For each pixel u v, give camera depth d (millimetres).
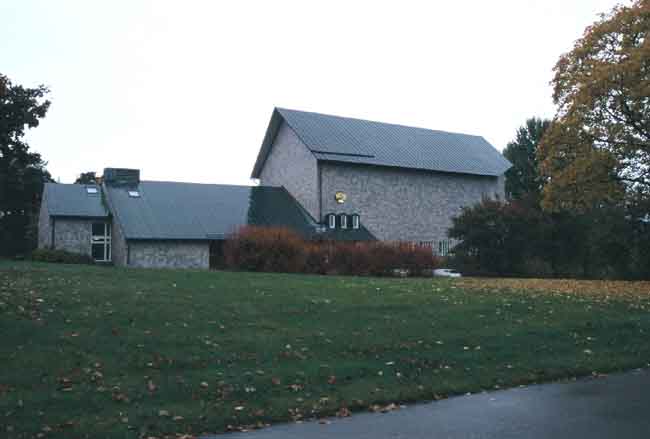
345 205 45438
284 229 29594
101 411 7496
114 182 43844
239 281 18234
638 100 24438
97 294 14039
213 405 7918
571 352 11688
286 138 47938
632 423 7398
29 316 11422
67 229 40031
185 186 45688
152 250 39188
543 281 25234
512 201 35594
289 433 7113
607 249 30406
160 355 9867
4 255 50281
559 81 28500
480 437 6875
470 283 21969
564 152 27359
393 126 52906
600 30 26734
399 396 8641
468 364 10523
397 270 29625
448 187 50625
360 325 12742
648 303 17375
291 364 9891
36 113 37688
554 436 6879
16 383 8203
